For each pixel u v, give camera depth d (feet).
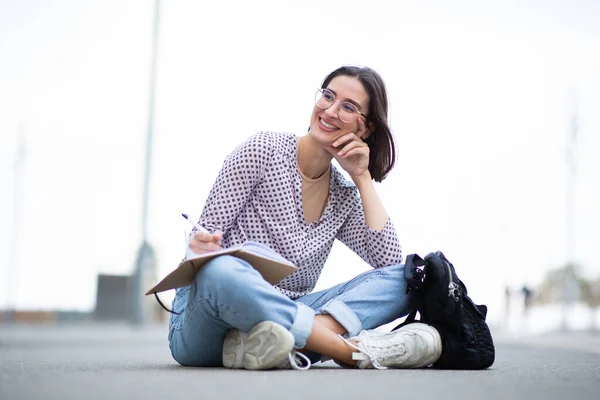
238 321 10.52
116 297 107.45
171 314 12.05
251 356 10.53
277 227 12.07
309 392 7.92
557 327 111.24
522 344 40.98
